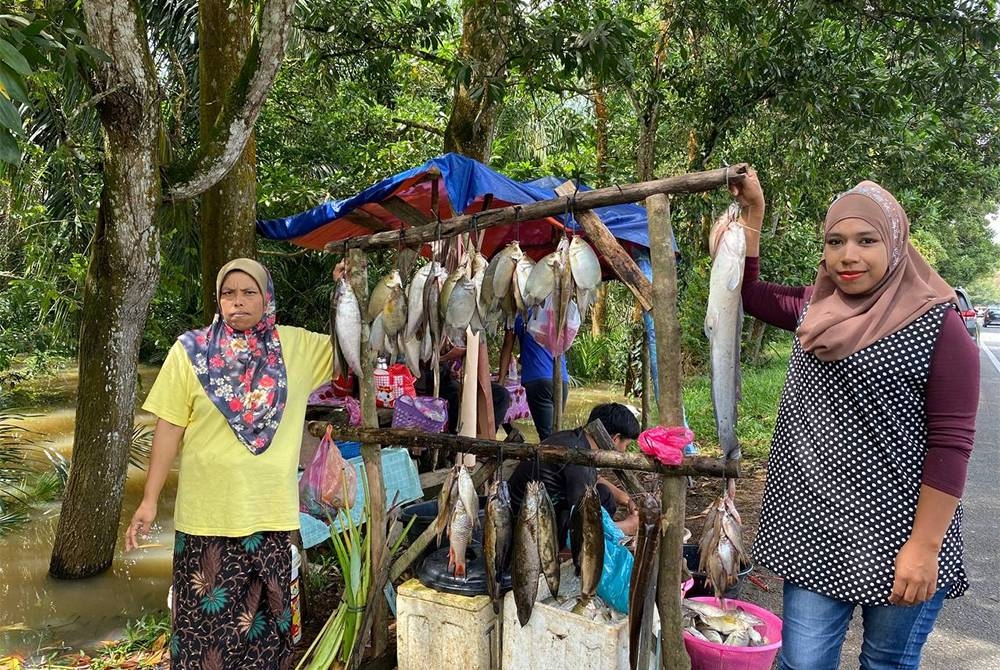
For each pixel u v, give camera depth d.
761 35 7.58
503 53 6.01
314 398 4.42
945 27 6.27
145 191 3.77
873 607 1.82
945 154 8.70
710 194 8.22
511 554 2.62
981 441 7.78
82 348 4.02
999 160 9.39
